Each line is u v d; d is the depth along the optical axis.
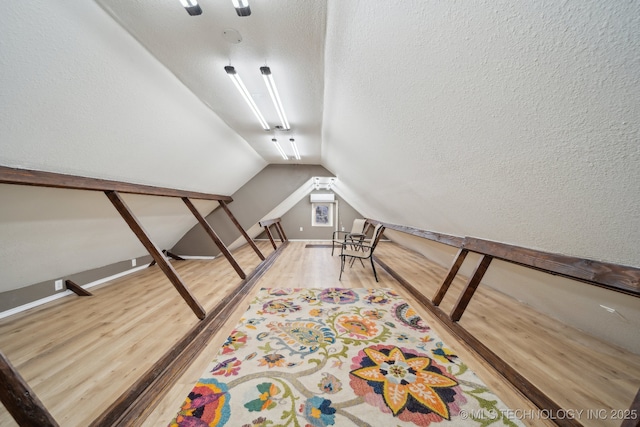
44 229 1.90
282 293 2.54
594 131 0.62
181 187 2.92
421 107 1.13
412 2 0.76
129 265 3.51
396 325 1.84
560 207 0.95
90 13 1.05
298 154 4.04
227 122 2.54
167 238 4.10
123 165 1.92
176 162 2.45
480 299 2.38
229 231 4.57
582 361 1.42
